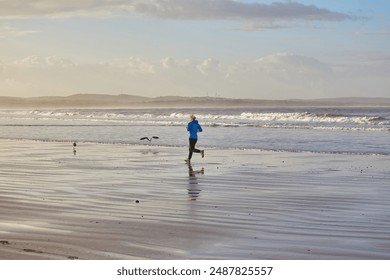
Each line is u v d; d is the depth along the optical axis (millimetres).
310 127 63844
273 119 99062
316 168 25453
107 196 17516
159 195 17719
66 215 14180
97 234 11867
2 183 20719
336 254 10203
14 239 11367
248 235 11773
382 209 14867
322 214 14180
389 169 24812
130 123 84562
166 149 37969
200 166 26906
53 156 32875
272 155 32500
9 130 66000
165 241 11250
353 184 20047
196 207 15352
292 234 11867
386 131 55531
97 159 30938
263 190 18641
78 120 103375
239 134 53594
